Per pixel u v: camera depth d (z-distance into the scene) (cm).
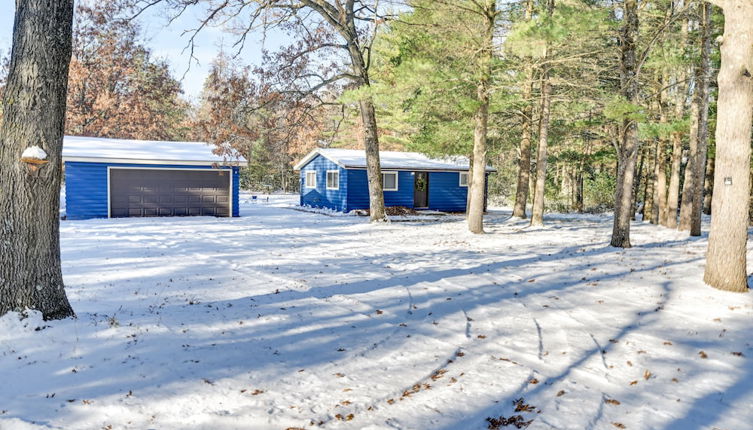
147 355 472
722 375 455
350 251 1208
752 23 733
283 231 1638
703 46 1469
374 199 1950
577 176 3438
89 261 980
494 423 357
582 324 613
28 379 409
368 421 357
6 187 512
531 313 662
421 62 1438
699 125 1680
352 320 617
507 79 1781
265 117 2223
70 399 376
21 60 511
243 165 2148
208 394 394
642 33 1584
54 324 525
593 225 2023
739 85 746
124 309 622
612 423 361
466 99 1561
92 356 462
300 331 567
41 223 527
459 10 1440
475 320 628
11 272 513
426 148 2098
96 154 1945
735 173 760
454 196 2747
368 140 1931
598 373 457
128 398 381
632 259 1083
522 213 2281
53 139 530
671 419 369
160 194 2097
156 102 4159
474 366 470
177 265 961
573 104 1723
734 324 609
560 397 404
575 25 1187
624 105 1157
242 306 665
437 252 1209
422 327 595
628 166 1272
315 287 796
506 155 3378
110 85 3775
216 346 506
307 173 2848
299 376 438
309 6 1814
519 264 1034
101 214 1978
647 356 503
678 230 1766
